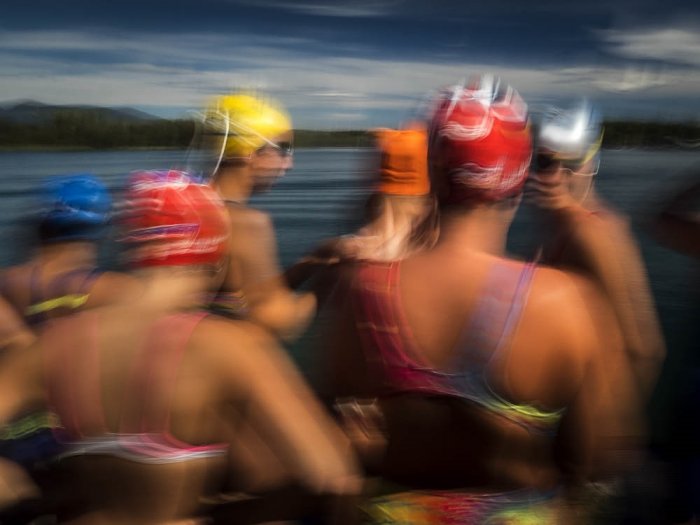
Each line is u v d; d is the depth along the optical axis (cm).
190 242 165
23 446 184
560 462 175
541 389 159
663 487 252
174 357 159
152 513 161
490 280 159
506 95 168
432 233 174
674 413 236
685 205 228
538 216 297
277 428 166
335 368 177
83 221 276
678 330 488
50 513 179
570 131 284
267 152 318
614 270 282
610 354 201
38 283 279
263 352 169
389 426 170
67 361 163
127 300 169
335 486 170
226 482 188
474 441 162
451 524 167
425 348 161
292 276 295
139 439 157
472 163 158
